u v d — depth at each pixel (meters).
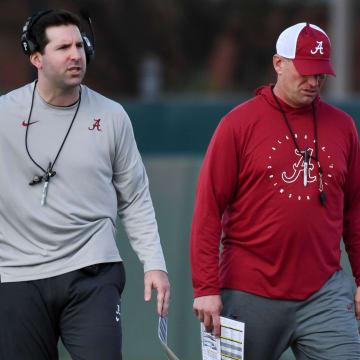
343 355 16.27
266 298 16.50
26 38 15.28
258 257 16.48
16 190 15.25
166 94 110.81
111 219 15.67
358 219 17.16
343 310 16.47
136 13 109.19
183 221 30.69
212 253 16.58
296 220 16.17
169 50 112.00
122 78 108.56
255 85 115.81
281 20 116.88
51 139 15.34
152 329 30.17
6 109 15.36
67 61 15.04
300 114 16.42
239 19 116.44
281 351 16.86
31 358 15.26
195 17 116.19
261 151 16.25
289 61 16.14
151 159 31.11
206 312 16.53
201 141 33.78
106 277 15.42
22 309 15.12
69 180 15.30
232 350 16.47
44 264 15.20
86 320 15.14
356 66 116.69
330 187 16.36
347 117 16.83
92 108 15.60
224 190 16.50
